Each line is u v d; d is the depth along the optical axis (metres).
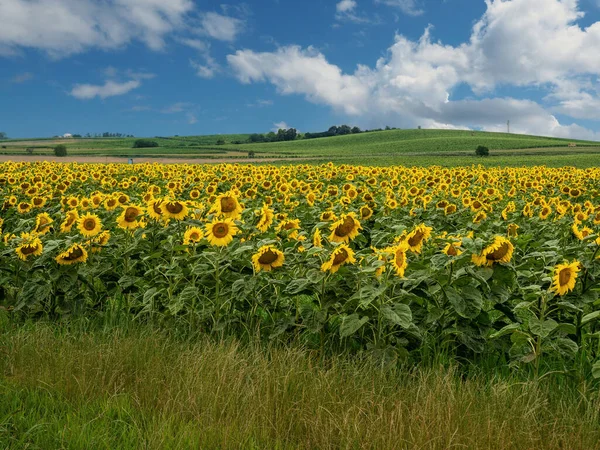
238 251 5.62
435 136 179.75
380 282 5.16
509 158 77.75
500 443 3.69
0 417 4.15
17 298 6.44
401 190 17.02
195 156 112.94
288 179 20.77
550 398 4.43
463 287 5.10
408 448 3.70
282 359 4.88
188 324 6.06
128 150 146.62
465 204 14.11
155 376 4.75
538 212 12.66
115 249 7.38
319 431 3.89
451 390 4.20
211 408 4.17
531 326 4.65
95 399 4.47
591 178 24.53
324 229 7.46
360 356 5.04
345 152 131.75
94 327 6.31
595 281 5.55
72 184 18.48
